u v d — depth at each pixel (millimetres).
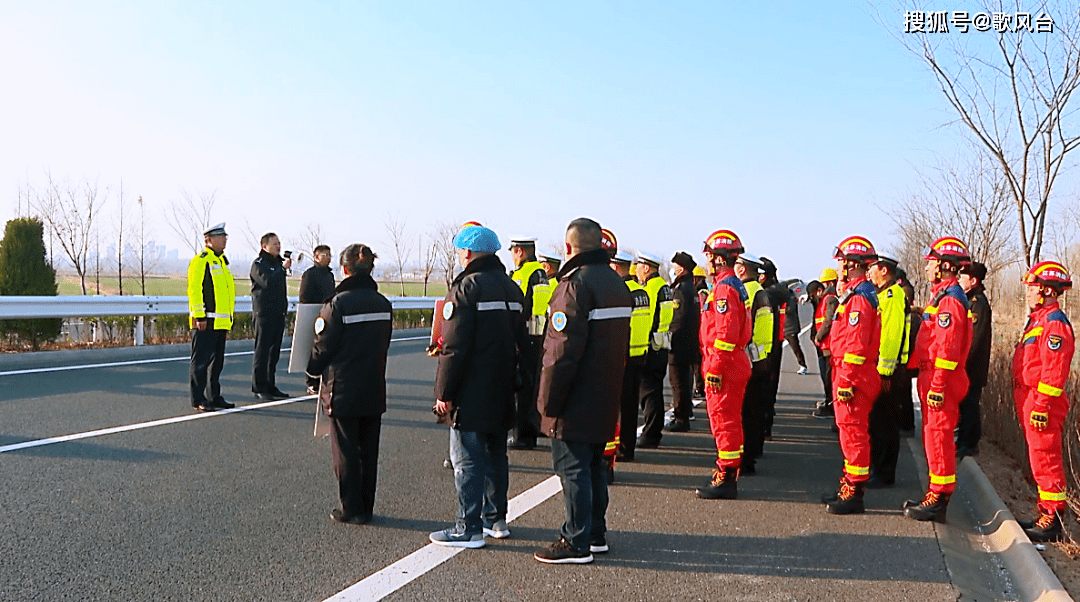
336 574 4285
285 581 4168
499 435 4957
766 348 6867
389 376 12039
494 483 4977
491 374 4730
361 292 5137
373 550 4680
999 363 8219
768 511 5742
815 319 9906
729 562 4652
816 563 4664
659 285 7766
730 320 5832
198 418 8156
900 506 5953
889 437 6574
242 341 15266
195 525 4965
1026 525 5383
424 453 7164
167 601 3863
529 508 5652
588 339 4438
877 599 4156
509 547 4820
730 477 6035
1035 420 5203
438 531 5035
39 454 6461
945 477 5508
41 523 4875
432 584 4199
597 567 4523
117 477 5918
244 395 9688
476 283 4703
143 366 11562
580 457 4531
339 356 5070
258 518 5156
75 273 22047
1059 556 4895
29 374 10406
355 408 5062
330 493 5758
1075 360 8055
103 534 4738
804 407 10641
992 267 10930
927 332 5598
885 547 4980
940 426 5523
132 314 13562
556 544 4586
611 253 7035
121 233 20297
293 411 8789
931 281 5754
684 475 6766
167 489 5680
